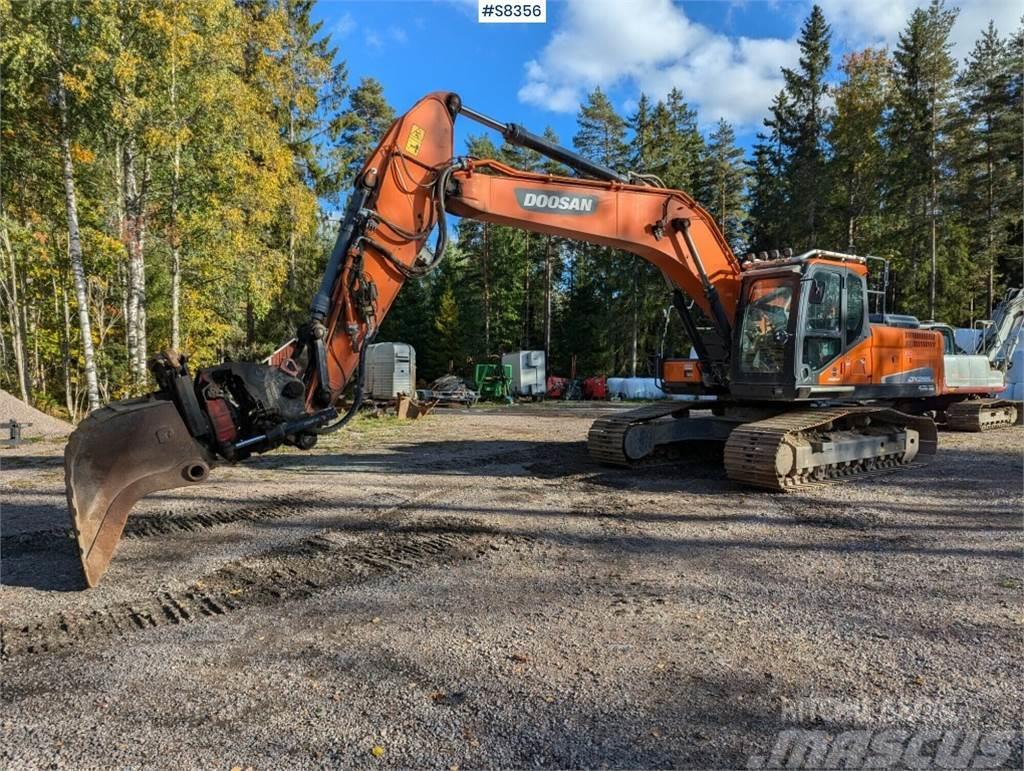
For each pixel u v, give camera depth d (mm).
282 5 23000
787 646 3531
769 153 39750
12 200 18422
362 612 4055
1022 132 28750
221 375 4867
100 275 20859
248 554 5266
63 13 13438
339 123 29906
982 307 35906
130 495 4582
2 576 4793
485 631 3752
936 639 3609
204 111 16172
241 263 18719
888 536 5660
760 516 6363
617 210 7445
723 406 9352
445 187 6234
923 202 30562
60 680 3211
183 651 3525
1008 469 8805
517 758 2555
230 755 2576
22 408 13953
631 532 5844
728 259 8383
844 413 7977
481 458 10219
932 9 29594
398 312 44531
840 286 8180
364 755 2572
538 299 43062
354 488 7855
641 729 2752
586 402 28812
